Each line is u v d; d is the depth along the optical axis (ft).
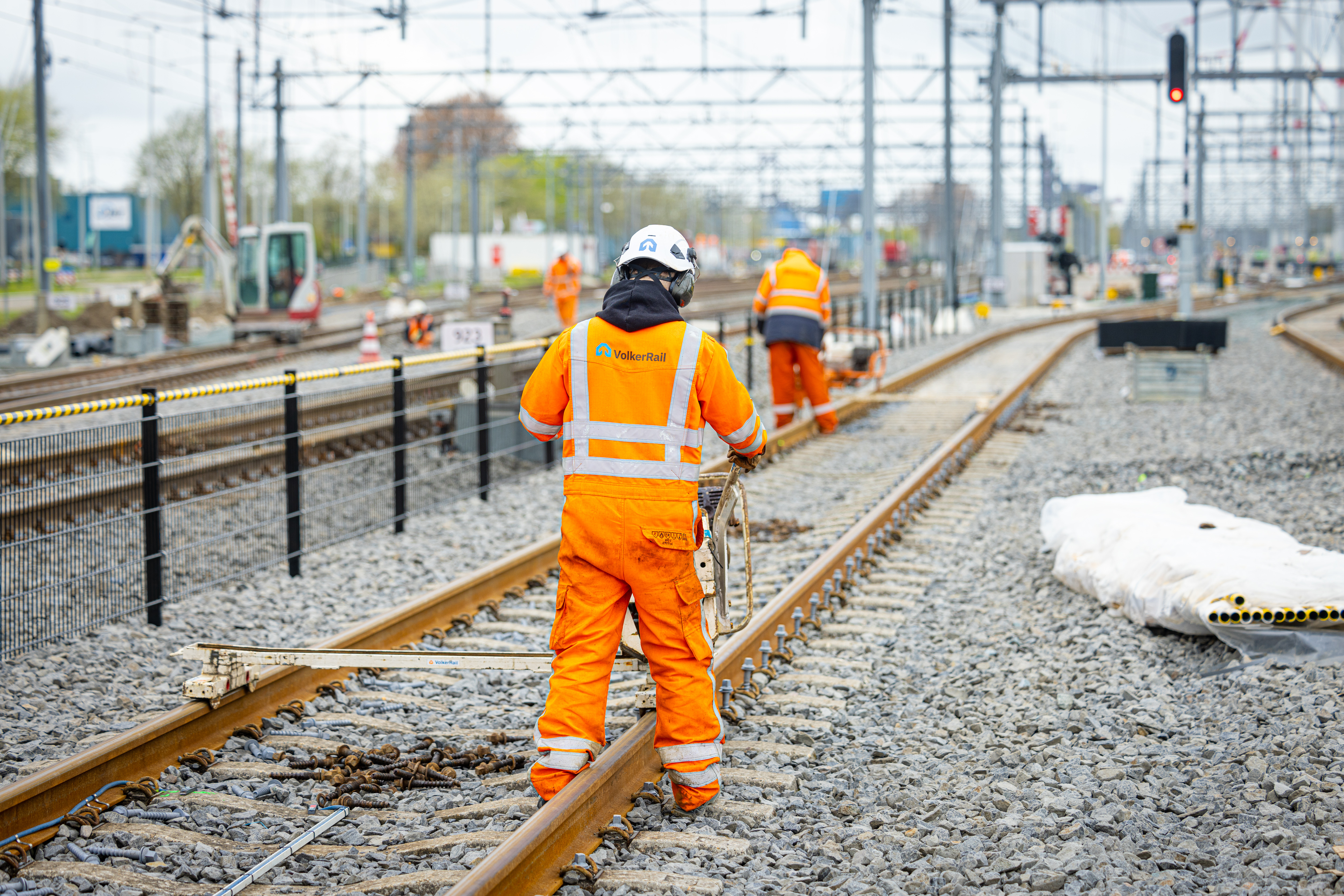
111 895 15.43
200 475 42.78
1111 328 93.61
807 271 54.54
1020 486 44.93
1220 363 87.30
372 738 21.27
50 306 107.45
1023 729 21.17
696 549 17.52
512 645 26.76
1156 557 26.50
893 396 74.64
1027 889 15.21
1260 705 21.11
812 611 27.91
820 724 21.33
